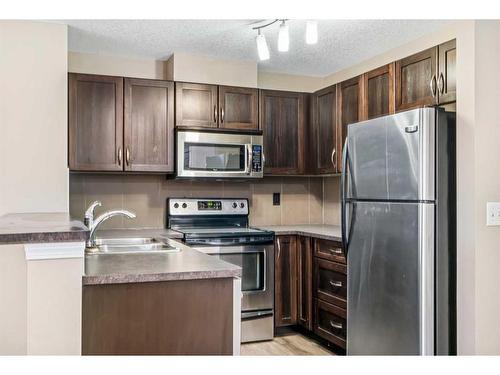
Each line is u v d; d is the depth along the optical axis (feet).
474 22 7.77
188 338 5.75
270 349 11.06
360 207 9.03
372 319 8.68
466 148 7.82
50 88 9.71
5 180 9.42
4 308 5.75
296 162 13.07
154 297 5.61
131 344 5.51
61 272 4.99
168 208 12.41
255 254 11.63
